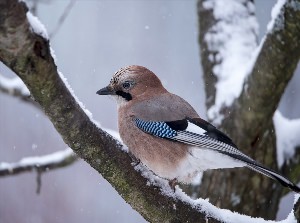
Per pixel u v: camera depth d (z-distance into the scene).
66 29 20.16
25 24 5.82
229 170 10.66
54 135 17.92
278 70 9.78
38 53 6.10
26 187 17.00
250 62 10.34
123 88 9.88
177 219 7.80
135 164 7.64
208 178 10.92
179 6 20.56
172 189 7.84
